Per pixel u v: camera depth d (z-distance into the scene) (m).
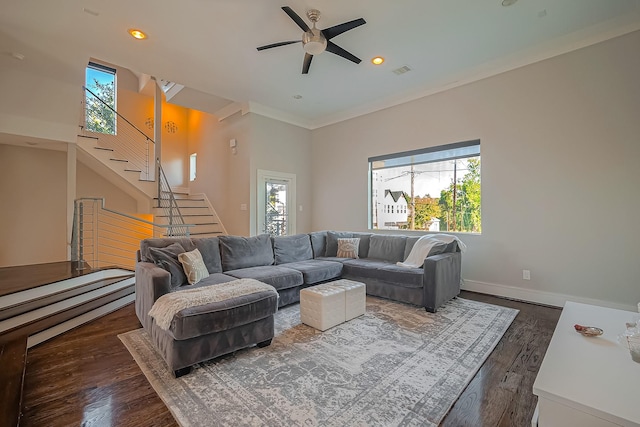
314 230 6.24
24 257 5.12
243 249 3.57
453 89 4.19
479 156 4.04
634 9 2.78
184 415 1.55
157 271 2.38
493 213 3.81
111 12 2.74
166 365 2.07
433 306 3.11
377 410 1.58
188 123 7.90
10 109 3.97
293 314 3.09
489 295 3.81
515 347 2.33
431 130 4.43
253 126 5.32
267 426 1.46
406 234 4.77
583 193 3.19
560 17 2.88
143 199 6.32
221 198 6.14
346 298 2.87
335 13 2.81
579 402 1.11
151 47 3.38
